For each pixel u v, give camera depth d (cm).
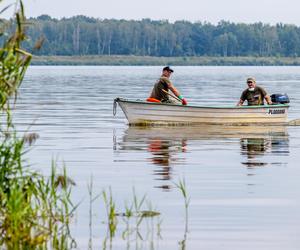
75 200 2781
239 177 3306
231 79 17838
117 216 2572
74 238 2311
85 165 3625
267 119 5841
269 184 3138
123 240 2303
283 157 3934
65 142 4578
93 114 6812
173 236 2339
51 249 2206
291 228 2427
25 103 8175
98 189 3002
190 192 2961
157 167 3572
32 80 16488
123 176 3306
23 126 5525
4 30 2344
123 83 14512
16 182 2352
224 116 5753
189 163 3712
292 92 11031
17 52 2350
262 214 2606
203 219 2539
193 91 11006
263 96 5831
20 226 2264
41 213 2383
